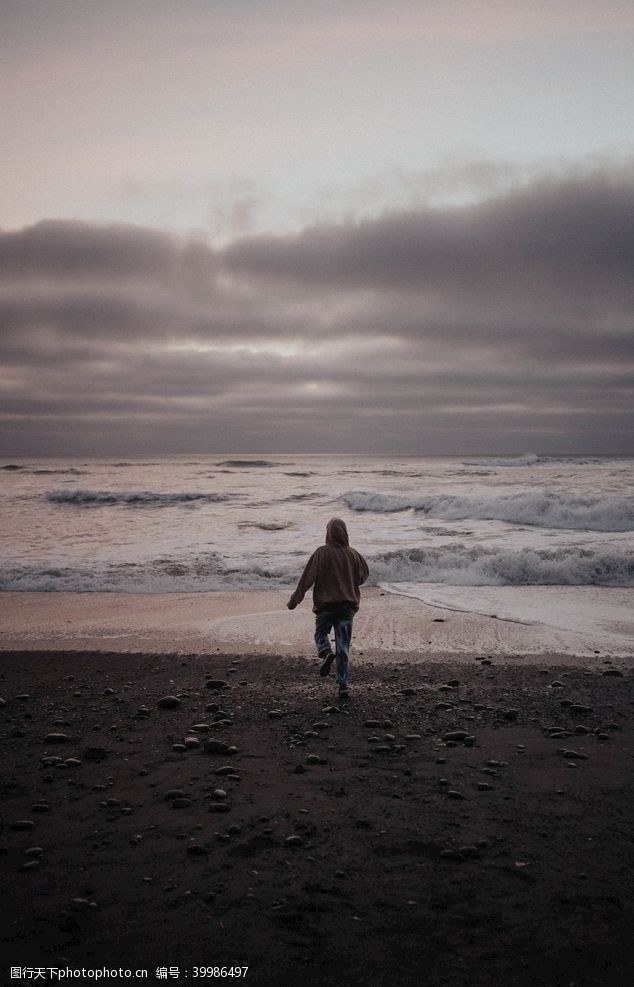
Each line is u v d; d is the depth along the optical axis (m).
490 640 9.30
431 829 4.22
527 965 2.96
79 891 3.57
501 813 4.43
